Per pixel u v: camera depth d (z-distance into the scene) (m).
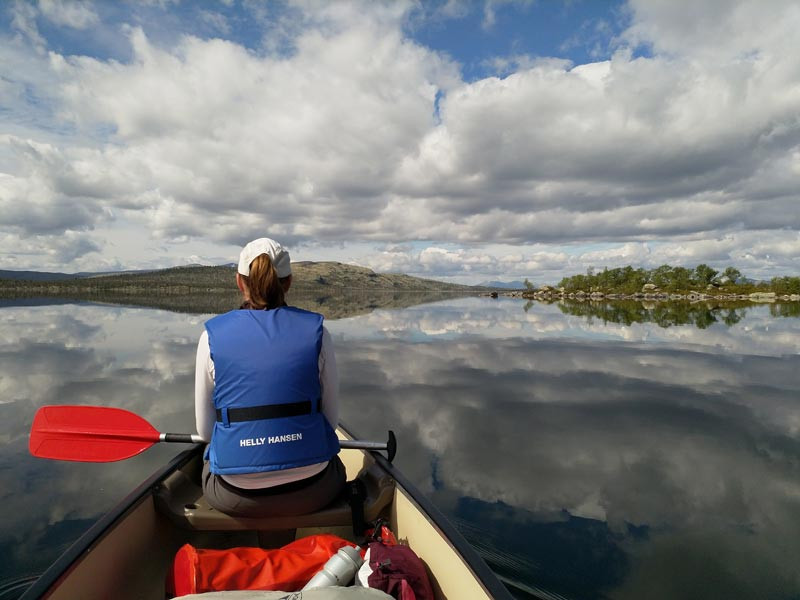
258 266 2.31
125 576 2.03
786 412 8.27
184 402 8.08
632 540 3.91
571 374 11.66
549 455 5.91
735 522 4.26
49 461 5.49
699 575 3.44
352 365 12.45
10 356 13.26
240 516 2.23
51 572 1.62
